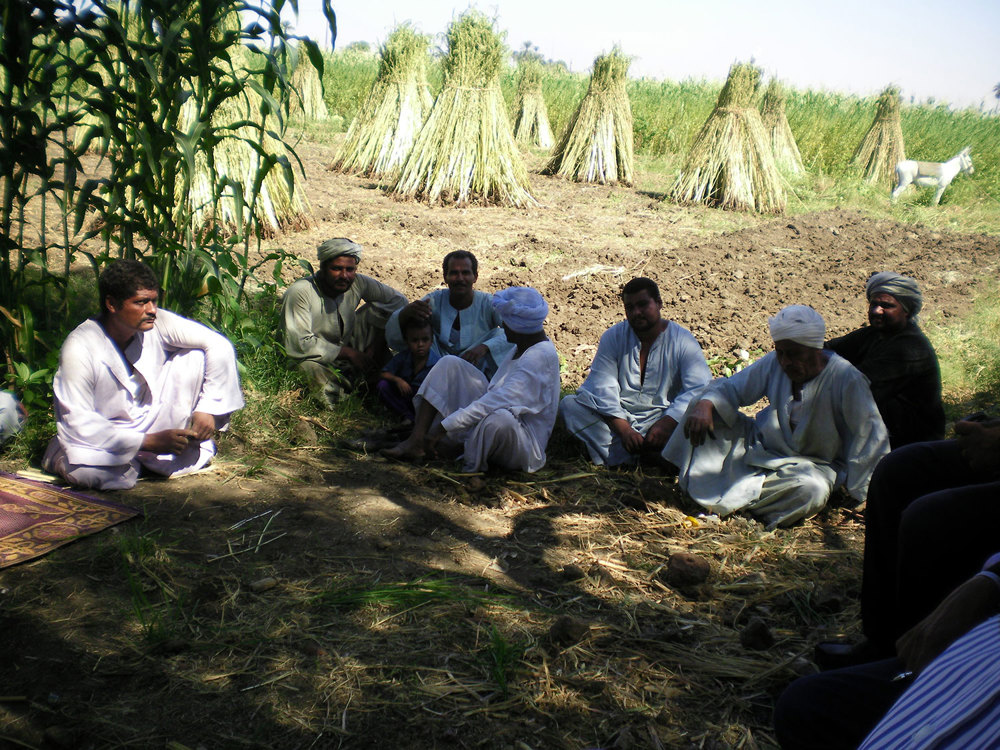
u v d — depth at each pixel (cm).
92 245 762
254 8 449
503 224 1083
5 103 417
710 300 791
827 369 387
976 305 834
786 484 390
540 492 422
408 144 1325
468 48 1153
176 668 271
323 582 325
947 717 134
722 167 1294
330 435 471
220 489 398
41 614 293
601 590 334
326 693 263
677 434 412
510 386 431
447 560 350
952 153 1834
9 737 237
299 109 1861
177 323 407
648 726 256
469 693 267
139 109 443
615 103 1456
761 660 291
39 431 418
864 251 1045
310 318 502
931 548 226
